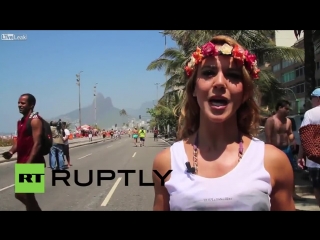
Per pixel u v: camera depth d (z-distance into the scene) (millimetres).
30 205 5168
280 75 46594
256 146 1576
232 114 1582
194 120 1813
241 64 1582
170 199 1593
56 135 12508
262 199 1479
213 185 1507
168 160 1659
